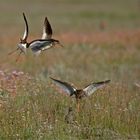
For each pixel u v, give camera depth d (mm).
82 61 31406
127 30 49062
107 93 16734
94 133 14188
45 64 29453
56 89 17125
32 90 16844
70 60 31547
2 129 13836
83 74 26359
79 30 51438
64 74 26078
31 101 15969
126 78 25266
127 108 15969
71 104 15836
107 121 14781
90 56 33531
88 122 14766
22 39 12164
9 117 14469
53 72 26484
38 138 13539
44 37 12203
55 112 15422
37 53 12055
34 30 51875
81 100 15578
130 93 18469
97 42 39969
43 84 17750
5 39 41906
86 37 42688
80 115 15047
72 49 36781
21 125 14023
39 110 15430
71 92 13516
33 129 13969
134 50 36406
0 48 37219
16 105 15484
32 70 26734
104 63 31094
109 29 52188
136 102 16453
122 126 14641
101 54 34469
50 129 14078
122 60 32062
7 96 16234
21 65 28266
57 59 31844
